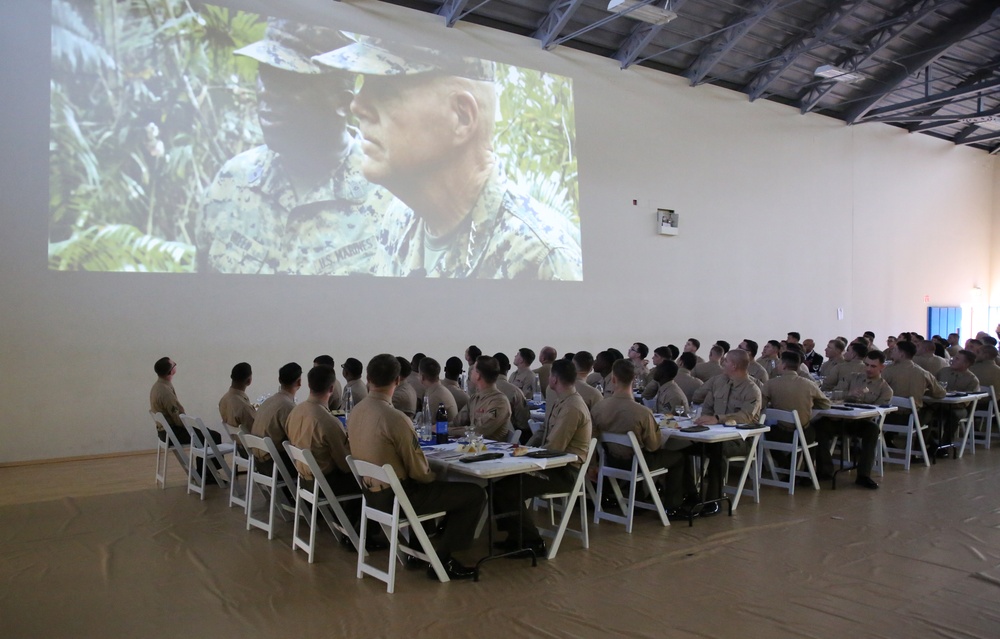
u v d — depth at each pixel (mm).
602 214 10609
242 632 3070
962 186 16828
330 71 8219
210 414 7520
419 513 3617
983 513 4906
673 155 11461
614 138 10758
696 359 6812
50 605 3377
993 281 17562
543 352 7227
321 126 8141
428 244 8852
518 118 9703
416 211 8773
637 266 10992
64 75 6867
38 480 6098
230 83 7641
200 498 5500
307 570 3859
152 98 7254
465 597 3443
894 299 15148
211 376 7523
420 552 3791
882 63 12391
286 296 7906
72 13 6910
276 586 3617
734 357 5340
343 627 3111
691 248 11695
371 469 3533
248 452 4730
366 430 3605
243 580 3709
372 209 8453
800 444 5602
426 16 8945
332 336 8164
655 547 4203
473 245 9227
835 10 10516
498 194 9477
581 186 10375
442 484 3705
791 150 13211
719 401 5445
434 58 8977
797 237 13281
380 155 8523
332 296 8172
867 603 3309
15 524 4785
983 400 7703
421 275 8789
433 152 8930
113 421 7102
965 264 16859
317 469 3959
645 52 10945
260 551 4203
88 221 6965
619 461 4707
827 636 2965
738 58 11508
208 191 7508
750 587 3531
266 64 7836
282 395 4805
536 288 9820
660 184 11289
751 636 2973
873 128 14695
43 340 6801
